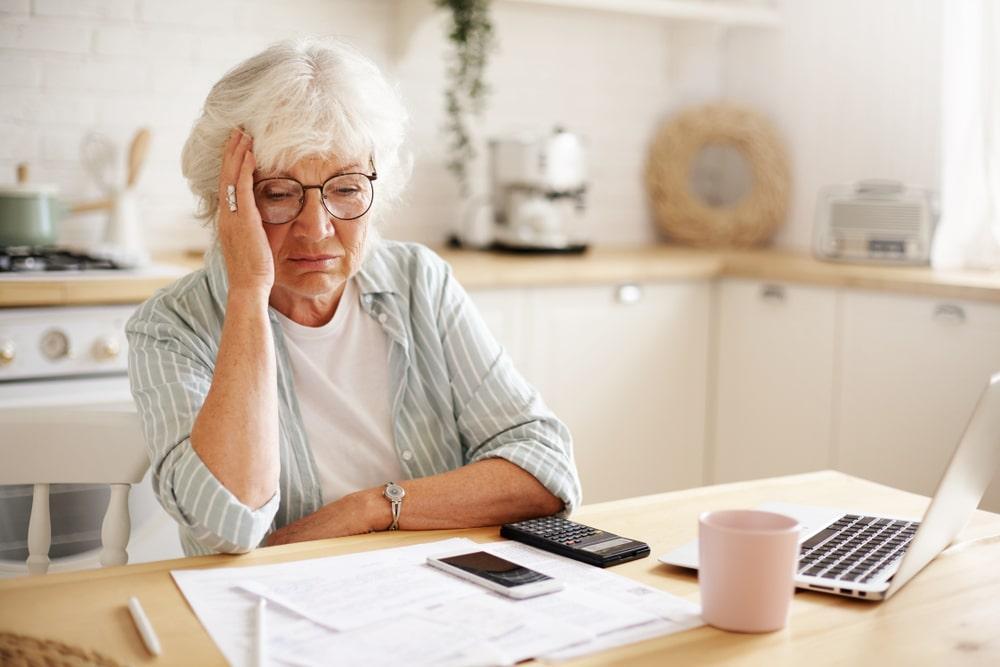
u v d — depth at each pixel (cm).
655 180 370
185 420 123
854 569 106
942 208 295
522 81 347
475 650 85
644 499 136
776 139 364
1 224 249
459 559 107
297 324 146
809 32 356
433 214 335
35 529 133
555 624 92
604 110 365
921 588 105
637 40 369
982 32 283
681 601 99
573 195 321
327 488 143
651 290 310
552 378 294
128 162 280
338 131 129
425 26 326
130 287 228
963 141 290
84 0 278
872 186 308
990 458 117
